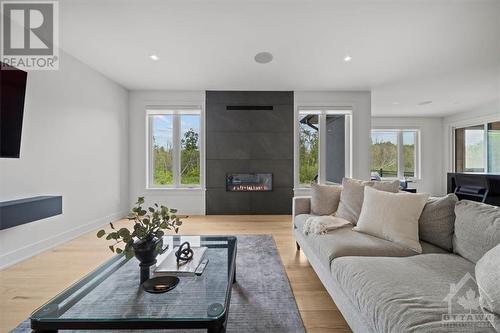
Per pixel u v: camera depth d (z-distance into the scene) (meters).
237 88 4.22
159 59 3.11
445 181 6.30
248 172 4.34
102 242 2.84
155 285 1.26
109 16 2.24
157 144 4.48
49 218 2.63
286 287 1.83
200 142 4.38
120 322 0.99
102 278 1.37
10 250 2.22
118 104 3.99
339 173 4.56
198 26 2.41
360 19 2.29
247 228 3.46
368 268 1.20
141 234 1.35
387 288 1.00
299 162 4.44
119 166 4.02
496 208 1.31
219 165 4.33
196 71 3.50
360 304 1.05
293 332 1.35
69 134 2.94
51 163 2.66
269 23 2.36
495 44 2.70
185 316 1.03
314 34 2.55
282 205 4.37
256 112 4.33
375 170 6.44
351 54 2.97
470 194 3.23
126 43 2.72
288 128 4.36
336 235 1.77
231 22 2.35
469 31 2.46
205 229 3.42
